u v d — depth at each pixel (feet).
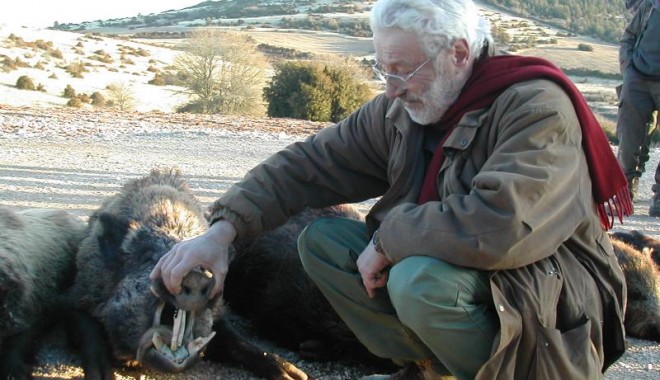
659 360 17.65
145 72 178.91
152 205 16.89
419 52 11.45
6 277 15.51
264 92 88.79
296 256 17.53
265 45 252.21
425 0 11.34
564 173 10.92
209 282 13.21
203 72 115.55
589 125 11.57
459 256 10.77
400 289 10.99
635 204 35.04
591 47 204.33
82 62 175.63
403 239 11.16
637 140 33.30
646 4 31.09
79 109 68.49
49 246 17.31
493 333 10.97
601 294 11.93
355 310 12.74
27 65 153.89
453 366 11.17
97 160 38.81
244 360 15.79
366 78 89.76
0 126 49.60
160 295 13.87
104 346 15.56
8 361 15.11
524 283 10.99
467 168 11.68
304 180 13.69
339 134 13.73
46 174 34.12
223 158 41.70
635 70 31.91
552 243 10.93
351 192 13.92
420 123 12.21
